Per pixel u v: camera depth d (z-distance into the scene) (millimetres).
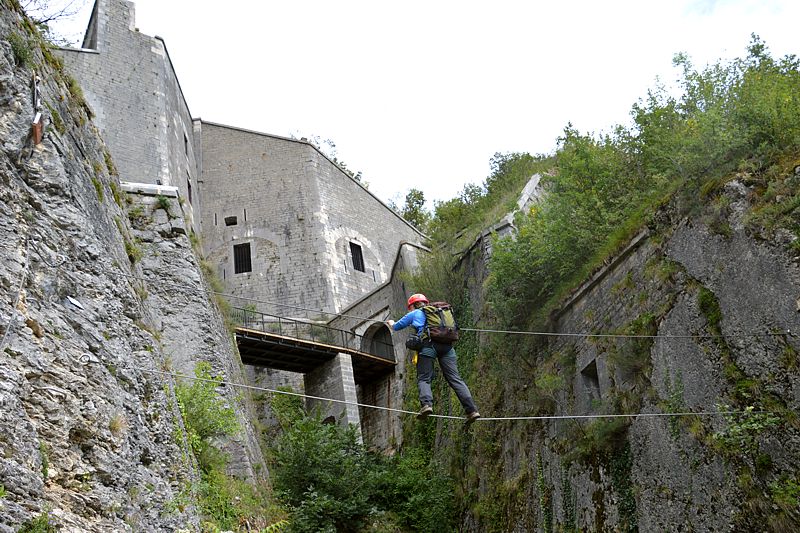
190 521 10156
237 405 17125
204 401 13984
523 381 17453
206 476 13250
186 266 17906
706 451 11094
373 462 22031
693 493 11266
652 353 12750
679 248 12680
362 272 41094
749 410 10266
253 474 16266
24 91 9656
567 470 14758
